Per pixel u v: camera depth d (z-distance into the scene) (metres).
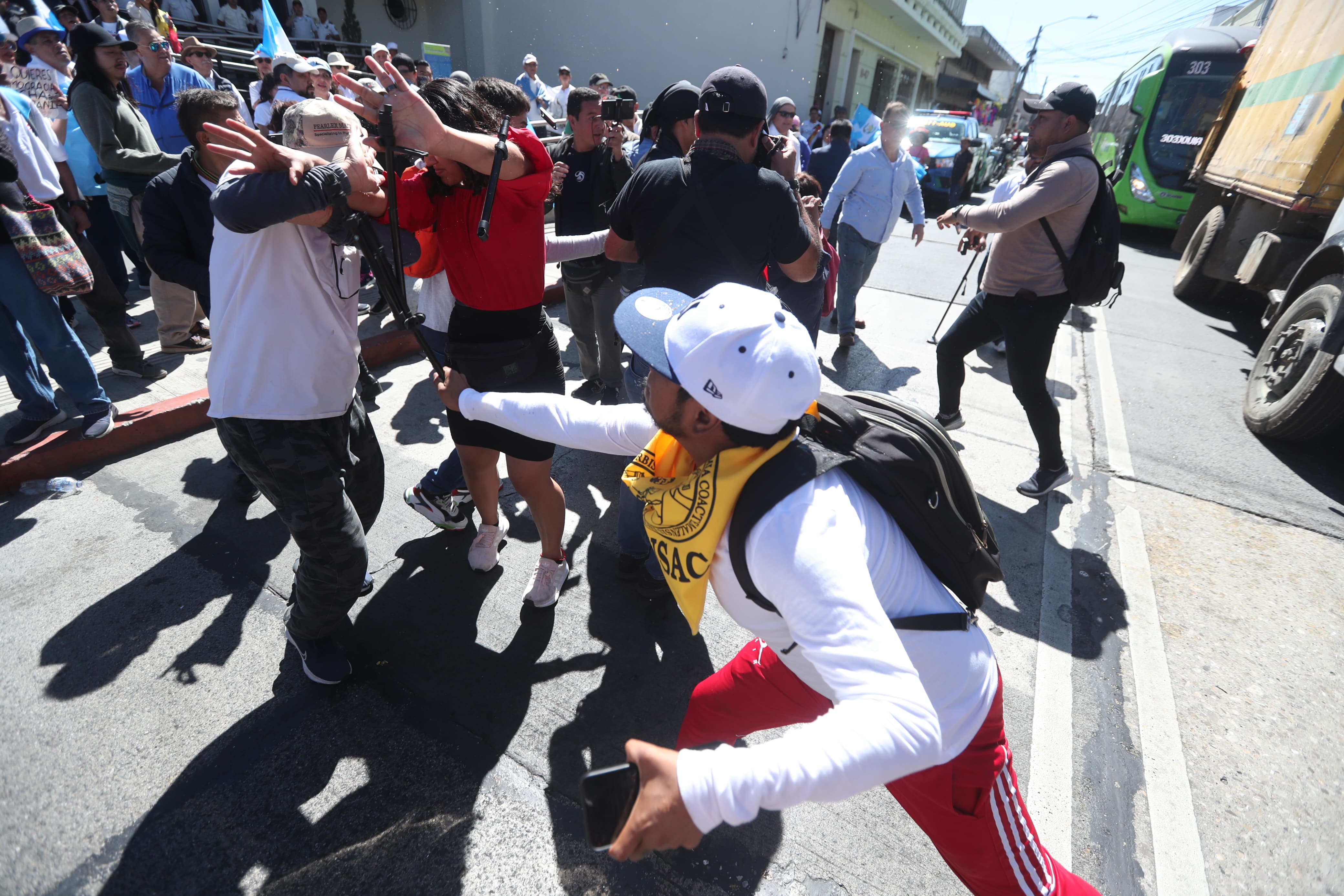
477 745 1.93
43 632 2.17
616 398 4.10
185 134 2.53
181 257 2.66
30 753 1.80
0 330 2.82
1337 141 4.65
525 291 2.00
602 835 0.78
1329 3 5.16
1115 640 2.53
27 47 4.32
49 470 2.93
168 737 1.87
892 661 0.81
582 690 2.13
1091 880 1.72
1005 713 2.18
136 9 6.83
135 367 3.65
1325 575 2.97
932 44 25.47
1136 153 10.77
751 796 0.73
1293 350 4.17
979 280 3.31
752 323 0.91
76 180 4.06
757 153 2.39
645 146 4.57
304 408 1.67
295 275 1.59
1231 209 6.69
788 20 13.95
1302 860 1.80
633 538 2.49
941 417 3.75
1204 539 3.18
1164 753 2.08
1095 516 3.31
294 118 1.47
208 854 1.61
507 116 1.74
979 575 1.15
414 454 3.37
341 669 2.05
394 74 1.48
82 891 1.53
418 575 2.57
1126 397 4.71
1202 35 10.13
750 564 0.95
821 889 1.63
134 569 2.47
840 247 4.83
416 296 4.53
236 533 2.68
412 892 1.57
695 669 2.24
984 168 14.94
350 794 1.77
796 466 0.97
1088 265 2.85
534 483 2.19
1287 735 2.17
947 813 1.15
